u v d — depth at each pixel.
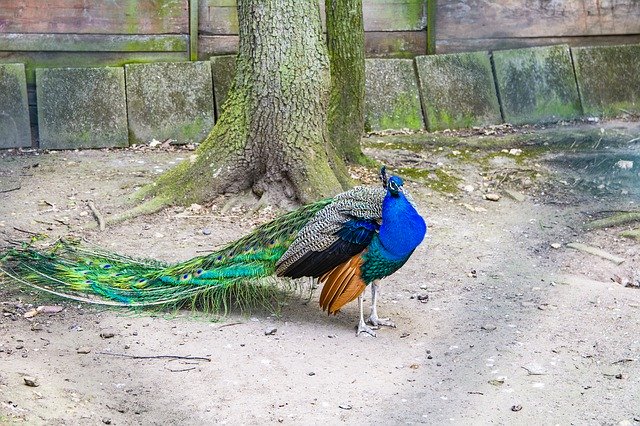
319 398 5.43
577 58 12.75
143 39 11.82
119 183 9.70
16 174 10.01
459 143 11.38
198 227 8.48
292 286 7.11
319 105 8.89
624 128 12.05
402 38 12.49
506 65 12.54
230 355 5.95
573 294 7.11
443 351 6.10
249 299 6.73
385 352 6.07
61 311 6.52
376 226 5.97
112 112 11.50
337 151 10.16
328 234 6.04
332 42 10.00
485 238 8.50
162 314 6.54
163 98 11.69
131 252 7.74
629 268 7.89
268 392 5.49
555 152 11.28
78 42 11.66
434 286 7.30
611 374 5.77
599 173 10.57
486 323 6.55
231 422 5.13
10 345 5.90
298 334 6.32
